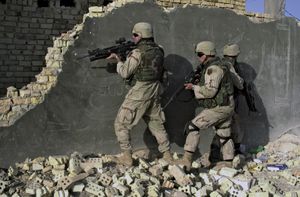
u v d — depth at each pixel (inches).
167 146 213.5
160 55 201.6
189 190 184.9
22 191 175.0
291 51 278.8
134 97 200.2
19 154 208.7
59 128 217.2
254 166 234.5
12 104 213.8
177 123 245.6
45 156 214.1
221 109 204.8
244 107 266.8
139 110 201.8
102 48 225.5
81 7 385.7
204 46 208.1
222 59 238.1
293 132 282.4
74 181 178.4
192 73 218.5
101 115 226.8
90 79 223.1
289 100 280.2
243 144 267.7
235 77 225.9
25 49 368.2
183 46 246.5
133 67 196.5
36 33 371.2
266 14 285.1
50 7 375.2
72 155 212.1
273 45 273.1
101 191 174.4
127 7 231.1
